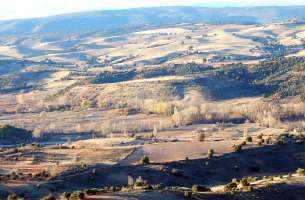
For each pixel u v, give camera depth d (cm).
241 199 11006
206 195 10950
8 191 13062
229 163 17650
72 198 10262
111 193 10556
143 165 16950
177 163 17275
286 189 11725
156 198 10394
